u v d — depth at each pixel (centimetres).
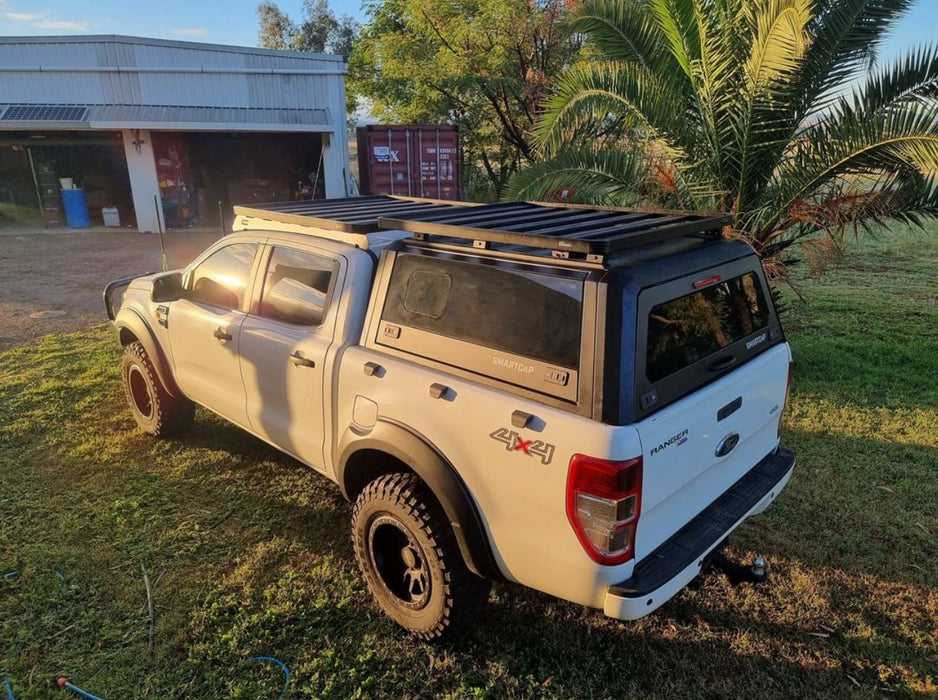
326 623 335
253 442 530
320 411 356
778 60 598
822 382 654
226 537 405
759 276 333
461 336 291
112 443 527
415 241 321
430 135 1733
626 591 247
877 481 468
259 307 405
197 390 465
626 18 723
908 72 598
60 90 1681
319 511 434
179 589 359
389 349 322
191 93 1750
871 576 368
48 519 424
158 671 305
